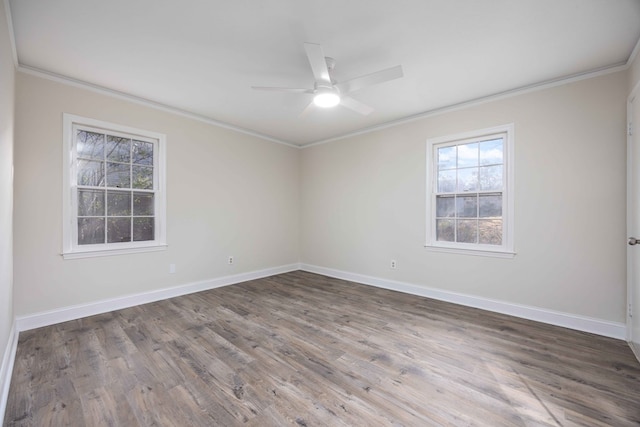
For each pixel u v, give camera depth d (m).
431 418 1.59
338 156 4.90
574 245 2.79
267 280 4.72
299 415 1.62
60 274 2.90
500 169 3.27
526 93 3.05
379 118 4.06
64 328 2.75
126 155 3.41
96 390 1.83
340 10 1.95
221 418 1.59
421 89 3.13
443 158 3.74
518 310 3.10
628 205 2.50
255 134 4.77
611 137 2.62
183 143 3.87
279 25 2.10
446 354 2.30
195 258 4.02
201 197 4.08
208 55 2.49
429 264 3.80
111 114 3.22
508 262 3.17
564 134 2.84
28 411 1.63
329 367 2.11
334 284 4.48
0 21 1.63
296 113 3.89
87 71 2.78
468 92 3.20
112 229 3.30
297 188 5.55
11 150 2.20
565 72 2.75
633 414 1.62
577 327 2.77
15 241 2.64
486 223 3.38
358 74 2.80
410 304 3.52
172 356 2.25
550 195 2.92
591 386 1.88
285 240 5.32
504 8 1.91
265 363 2.16
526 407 1.68
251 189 4.74
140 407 1.68
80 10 1.93
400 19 2.03
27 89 2.70
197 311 3.25
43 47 2.38
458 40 2.27
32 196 2.73
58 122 2.88
